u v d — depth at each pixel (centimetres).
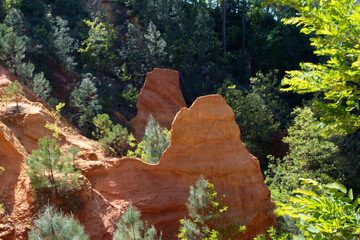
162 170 1678
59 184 1381
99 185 1655
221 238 1419
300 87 453
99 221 1432
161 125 3212
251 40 6131
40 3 4650
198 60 5106
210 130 1708
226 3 6544
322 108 435
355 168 2792
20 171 1484
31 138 1780
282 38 5784
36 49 3478
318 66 453
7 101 1930
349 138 3078
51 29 4153
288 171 2625
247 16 6625
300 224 360
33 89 2711
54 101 2848
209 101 1745
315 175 2489
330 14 394
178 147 1702
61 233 984
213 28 5825
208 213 1473
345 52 404
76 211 1383
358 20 380
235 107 3672
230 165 1652
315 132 2653
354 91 422
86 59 4028
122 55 4362
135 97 3797
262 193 1695
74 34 4397
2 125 1620
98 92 3481
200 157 1672
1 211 1276
